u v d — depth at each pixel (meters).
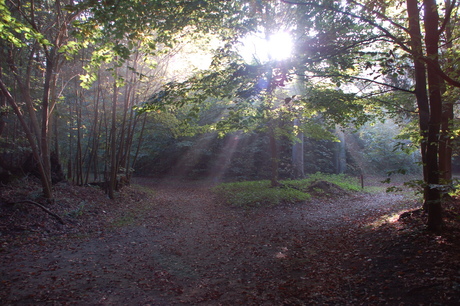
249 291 5.31
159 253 7.52
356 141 31.20
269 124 15.74
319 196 15.88
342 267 5.95
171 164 29.23
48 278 5.71
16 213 8.90
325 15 7.23
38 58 12.45
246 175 25.33
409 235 6.45
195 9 7.24
